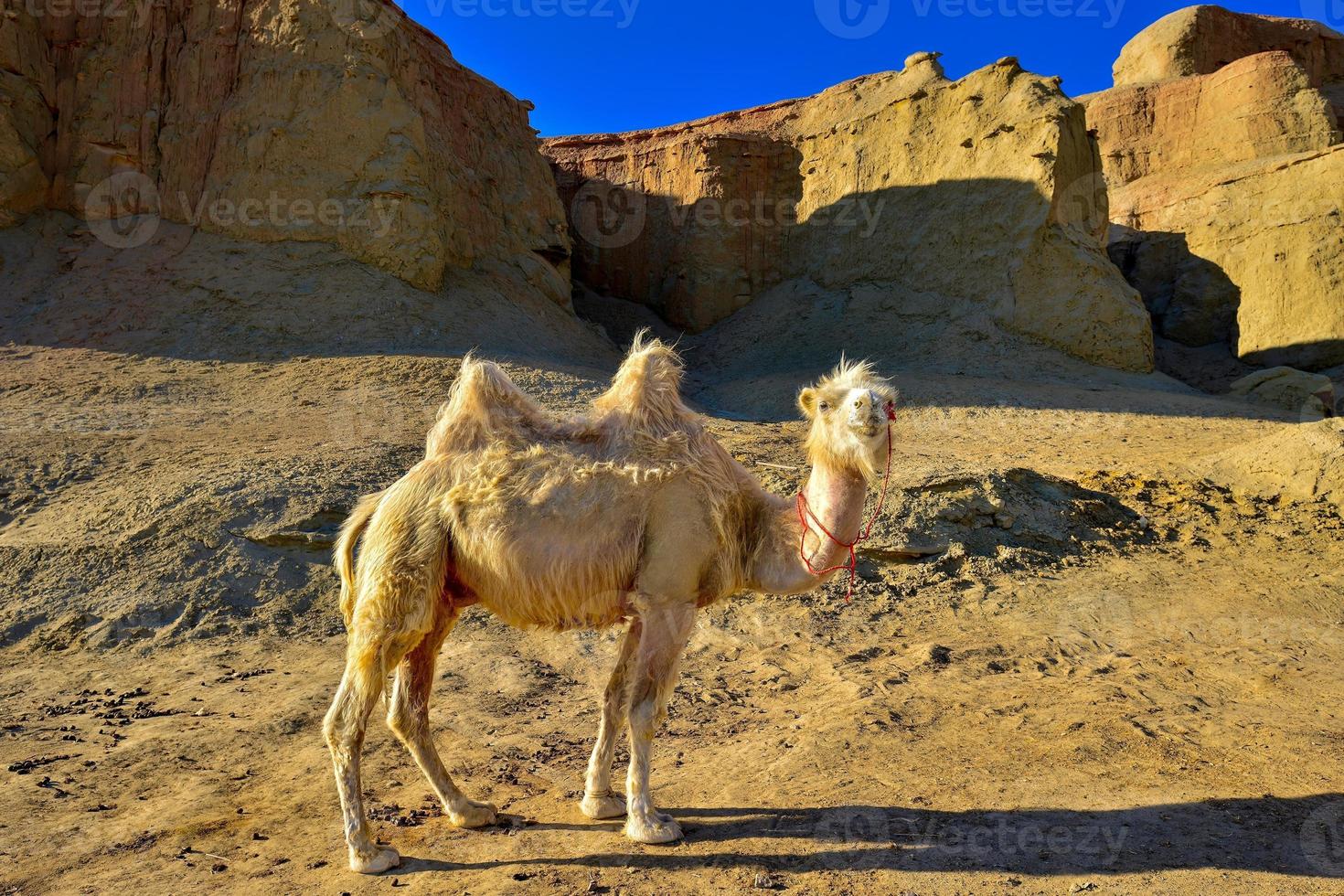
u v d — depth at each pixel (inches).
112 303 1183.6
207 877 198.1
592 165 2255.2
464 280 1473.9
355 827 200.4
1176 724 288.4
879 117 1887.3
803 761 260.5
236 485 545.3
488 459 214.8
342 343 1175.0
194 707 332.8
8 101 1280.8
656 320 2079.2
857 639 415.8
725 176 2037.4
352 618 212.7
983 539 527.8
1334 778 241.6
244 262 1258.6
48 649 405.4
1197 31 2444.6
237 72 1350.9
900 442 939.3
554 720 317.7
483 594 215.6
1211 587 481.1
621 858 203.2
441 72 1643.7
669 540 211.3
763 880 189.0
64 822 229.1
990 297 1609.3
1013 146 1660.9
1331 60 2600.9
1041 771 249.1
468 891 188.7
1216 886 182.9
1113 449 890.7
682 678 366.0
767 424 971.9
